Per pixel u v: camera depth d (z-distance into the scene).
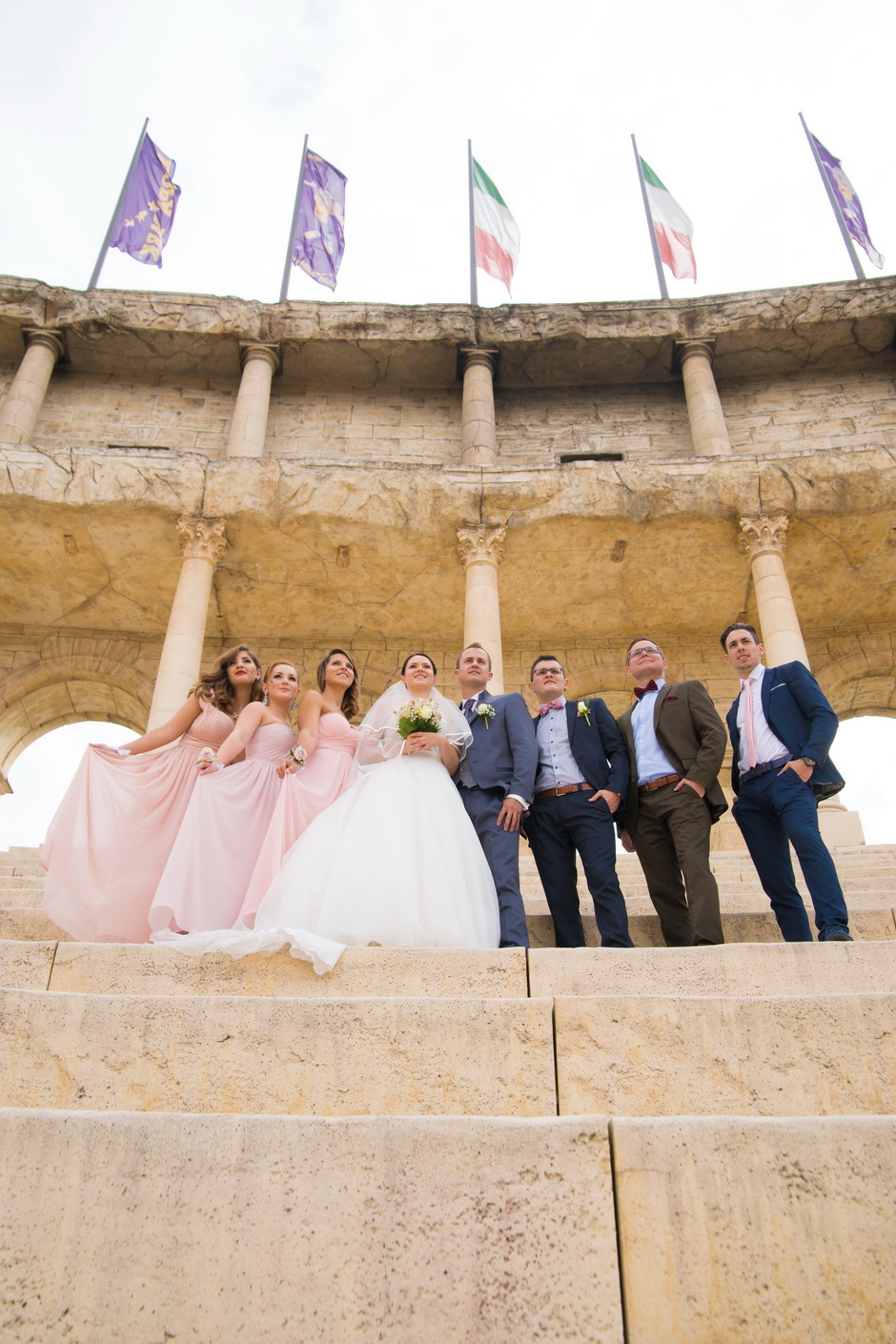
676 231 23.45
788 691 6.70
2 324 20.39
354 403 21.42
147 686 18.58
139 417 20.81
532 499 16.45
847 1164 2.39
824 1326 2.18
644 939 6.95
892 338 20.34
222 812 6.05
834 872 5.86
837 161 23.75
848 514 16.17
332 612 18.84
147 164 22.95
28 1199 2.36
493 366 20.78
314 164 23.81
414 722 6.08
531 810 6.71
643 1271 2.28
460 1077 3.42
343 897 5.00
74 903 5.86
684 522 16.47
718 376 21.34
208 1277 2.27
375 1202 2.39
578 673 19.30
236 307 20.36
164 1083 3.36
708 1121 2.50
